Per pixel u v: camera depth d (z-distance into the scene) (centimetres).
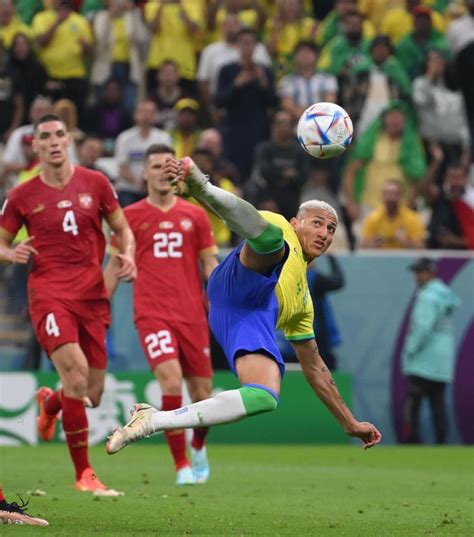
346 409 2617
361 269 5894
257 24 7250
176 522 2650
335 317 5884
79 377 3328
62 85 6838
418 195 6725
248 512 2923
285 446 5784
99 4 7294
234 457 5075
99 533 2372
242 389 2367
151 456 4994
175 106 6769
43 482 3662
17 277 5666
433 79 6850
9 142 6103
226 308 2470
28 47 6762
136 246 3841
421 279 5803
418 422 5872
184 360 3831
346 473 4319
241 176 6662
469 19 7288
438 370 5806
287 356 5912
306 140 2588
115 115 6856
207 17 7125
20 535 2280
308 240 2625
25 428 5616
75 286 3375
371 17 7431
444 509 3091
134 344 5703
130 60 7019
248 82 6606
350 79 6706
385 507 3125
